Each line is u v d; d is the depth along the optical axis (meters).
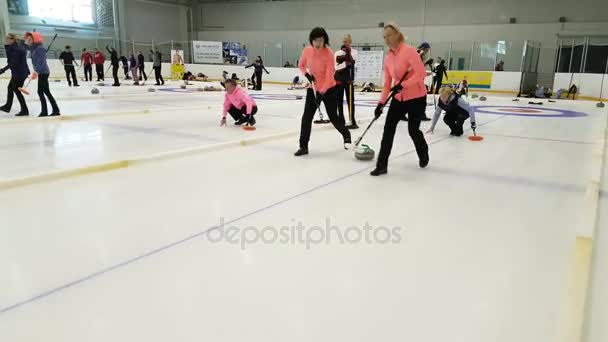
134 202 3.08
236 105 6.56
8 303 1.81
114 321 1.70
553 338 1.63
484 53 19.28
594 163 4.45
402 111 3.86
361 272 2.12
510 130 6.92
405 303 1.86
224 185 3.52
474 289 1.98
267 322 1.70
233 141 5.15
